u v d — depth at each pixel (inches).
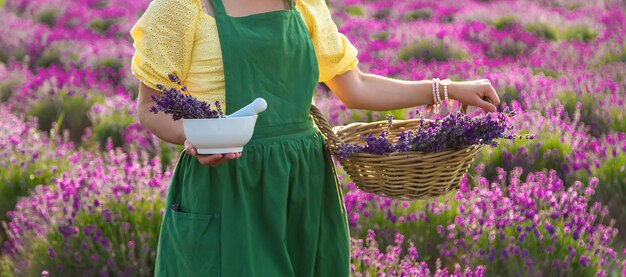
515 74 394.3
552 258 200.4
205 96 119.9
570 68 436.1
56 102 394.0
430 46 524.7
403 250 218.8
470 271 190.4
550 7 719.1
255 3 121.9
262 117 120.7
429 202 225.0
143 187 227.8
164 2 118.6
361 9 763.4
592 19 633.6
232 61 118.4
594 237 205.3
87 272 208.8
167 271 124.6
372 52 520.4
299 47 124.2
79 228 216.7
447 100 134.6
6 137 289.4
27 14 756.0
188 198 122.6
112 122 351.6
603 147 278.1
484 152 281.4
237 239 120.1
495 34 565.6
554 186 231.8
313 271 131.3
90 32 660.1
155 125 120.6
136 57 121.0
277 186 121.6
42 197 228.4
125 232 214.2
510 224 207.2
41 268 212.5
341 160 129.3
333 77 134.8
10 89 450.9
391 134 142.3
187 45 119.0
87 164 260.7
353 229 220.8
